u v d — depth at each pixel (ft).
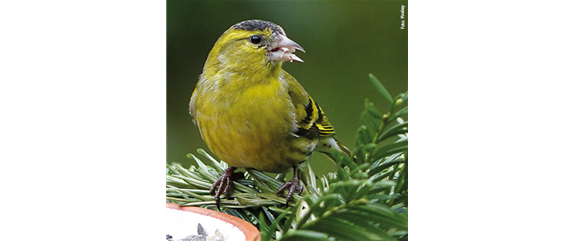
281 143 7.23
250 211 7.14
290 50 7.21
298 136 7.24
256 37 7.21
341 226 6.93
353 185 6.93
